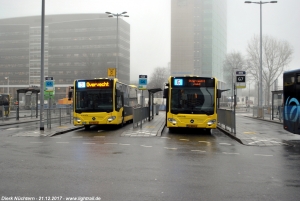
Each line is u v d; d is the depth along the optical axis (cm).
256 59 5281
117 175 809
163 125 2370
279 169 909
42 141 1510
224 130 1997
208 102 1806
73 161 995
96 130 2086
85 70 10644
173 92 1820
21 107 5488
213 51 10938
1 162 973
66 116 2530
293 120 1532
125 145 1377
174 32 10900
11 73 12631
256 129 2173
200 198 625
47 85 2153
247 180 774
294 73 1532
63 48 11519
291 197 639
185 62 10825
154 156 1102
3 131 2031
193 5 10812
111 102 2030
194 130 2108
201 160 1038
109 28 11062
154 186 707
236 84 1848
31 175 803
